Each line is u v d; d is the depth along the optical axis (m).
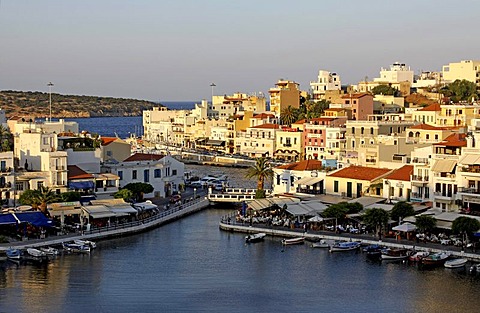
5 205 149.75
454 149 145.00
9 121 198.12
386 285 107.56
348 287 106.88
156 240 137.88
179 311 97.06
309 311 97.12
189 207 167.62
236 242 136.25
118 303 100.06
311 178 169.00
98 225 142.25
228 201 179.00
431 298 101.38
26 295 102.88
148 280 110.94
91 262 120.75
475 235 120.19
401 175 153.88
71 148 169.88
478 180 135.88
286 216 151.12
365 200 150.25
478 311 96.31
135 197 171.50
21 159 162.50
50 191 145.38
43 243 127.75
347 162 180.50
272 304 100.06
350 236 133.75
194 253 127.56
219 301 101.25
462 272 113.44
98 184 166.38
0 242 126.81
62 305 98.94
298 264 119.81
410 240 128.88
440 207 140.88
